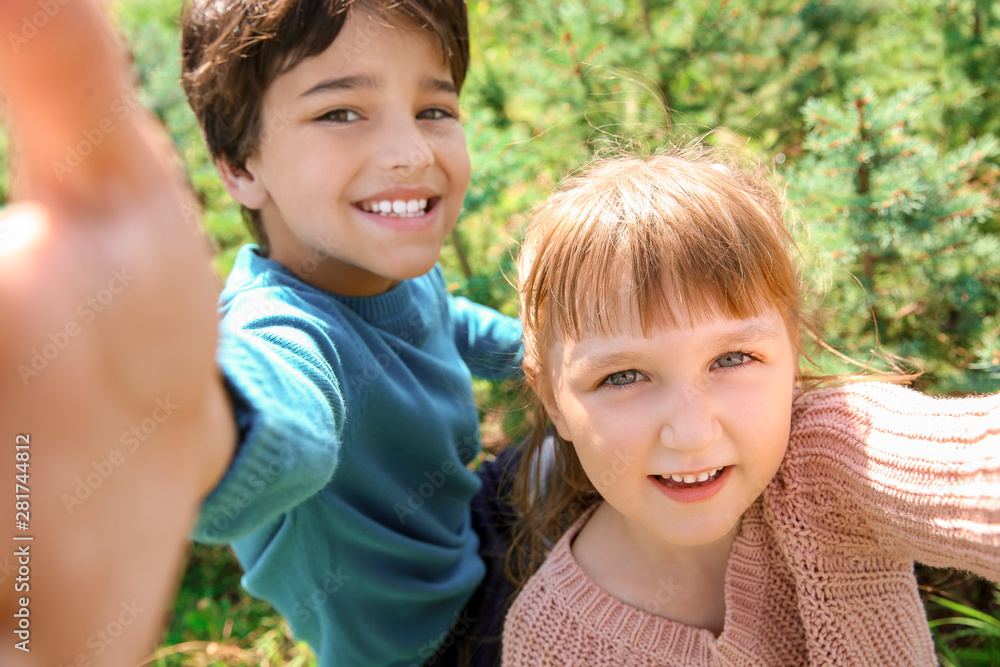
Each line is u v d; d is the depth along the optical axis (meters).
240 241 2.54
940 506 0.77
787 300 1.00
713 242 0.91
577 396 0.97
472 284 2.00
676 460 0.90
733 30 2.25
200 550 2.21
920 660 1.03
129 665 0.51
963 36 2.15
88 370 0.48
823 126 1.82
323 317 1.17
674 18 2.46
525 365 1.16
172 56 2.42
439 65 1.25
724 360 0.93
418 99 1.23
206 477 0.61
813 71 2.29
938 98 2.09
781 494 0.98
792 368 0.97
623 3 2.40
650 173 1.02
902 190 1.67
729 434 0.90
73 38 0.47
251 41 1.17
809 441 0.97
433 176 1.27
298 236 1.27
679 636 1.02
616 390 0.94
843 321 1.85
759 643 1.01
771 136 2.36
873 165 1.75
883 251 1.78
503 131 2.28
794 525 0.97
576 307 0.95
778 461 0.94
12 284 0.46
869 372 1.56
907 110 1.75
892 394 0.91
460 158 1.32
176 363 0.54
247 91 1.22
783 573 1.02
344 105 1.17
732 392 0.91
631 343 0.91
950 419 0.81
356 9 1.13
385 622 1.39
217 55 1.22
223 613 2.08
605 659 1.04
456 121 1.33
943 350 1.86
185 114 2.38
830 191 1.75
